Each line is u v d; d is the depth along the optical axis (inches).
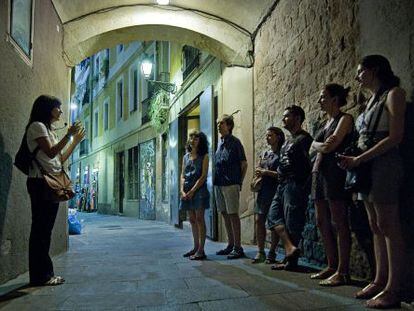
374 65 123.6
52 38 232.5
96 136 934.4
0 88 150.8
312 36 195.0
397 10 130.6
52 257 226.2
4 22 153.5
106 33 285.3
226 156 223.1
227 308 121.8
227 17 285.0
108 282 161.3
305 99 203.2
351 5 160.1
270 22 250.7
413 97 123.6
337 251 160.6
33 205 153.9
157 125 534.0
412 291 121.5
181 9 287.1
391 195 117.3
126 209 705.0
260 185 201.8
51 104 160.4
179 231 398.9
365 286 142.3
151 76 582.2
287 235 178.1
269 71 253.0
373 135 120.8
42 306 126.6
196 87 397.1
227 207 221.8
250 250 246.5
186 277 169.0
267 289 143.9
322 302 125.1
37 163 151.3
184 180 229.5
